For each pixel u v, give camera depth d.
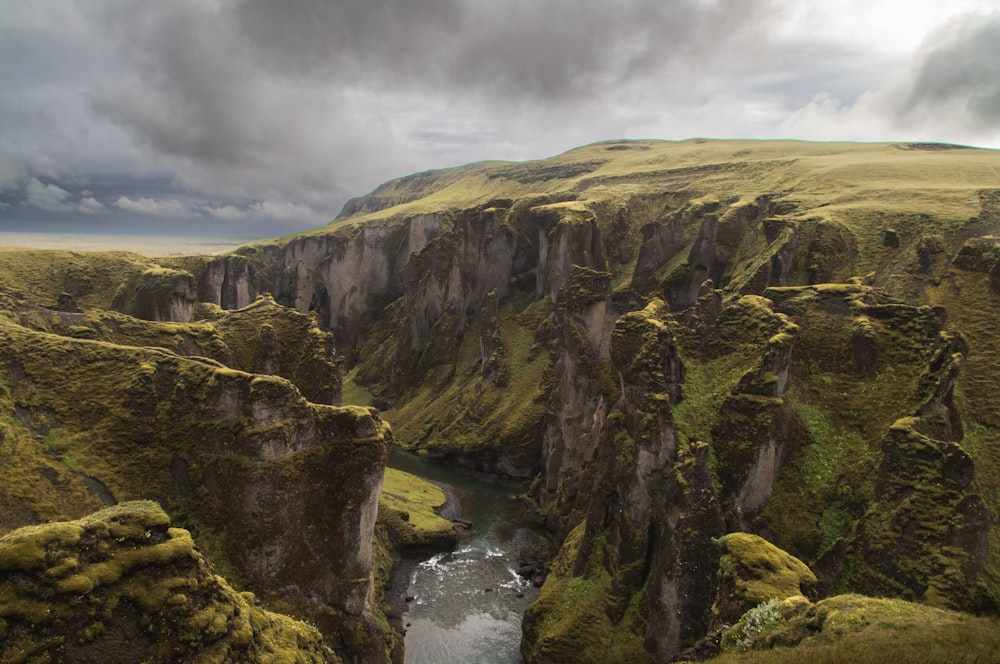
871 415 53.66
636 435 54.69
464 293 150.62
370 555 49.97
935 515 43.91
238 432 46.56
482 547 81.94
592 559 57.62
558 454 89.81
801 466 52.53
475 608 66.50
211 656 25.08
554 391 93.88
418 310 153.75
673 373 57.75
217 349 67.44
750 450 51.19
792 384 56.31
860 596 30.42
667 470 52.12
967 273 74.94
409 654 58.38
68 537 23.92
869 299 61.03
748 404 52.69
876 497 47.56
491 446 111.50
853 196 122.75
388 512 84.06
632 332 60.59
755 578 37.91
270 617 31.09
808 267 97.88
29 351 50.97
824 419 54.78
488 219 157.50
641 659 48.69
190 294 96.12
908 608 28.30
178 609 24.95
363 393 157.88
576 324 88.94
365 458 47.97
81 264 104.38
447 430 122.06
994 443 54.28
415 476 108.81
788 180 155.50
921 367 53.94
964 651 22.39
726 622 37.31
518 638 61.25
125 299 96.62
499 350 127.06
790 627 29.84
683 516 47.56
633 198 175.25
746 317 60.47
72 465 45.19
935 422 49.62
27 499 41.50
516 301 151.75
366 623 48.50
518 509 95.62
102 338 60.12
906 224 102.31
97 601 23.42
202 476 47.56
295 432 47.25
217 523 46.38
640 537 52.75
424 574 73.94
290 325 76.06
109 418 49.03
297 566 46.47
